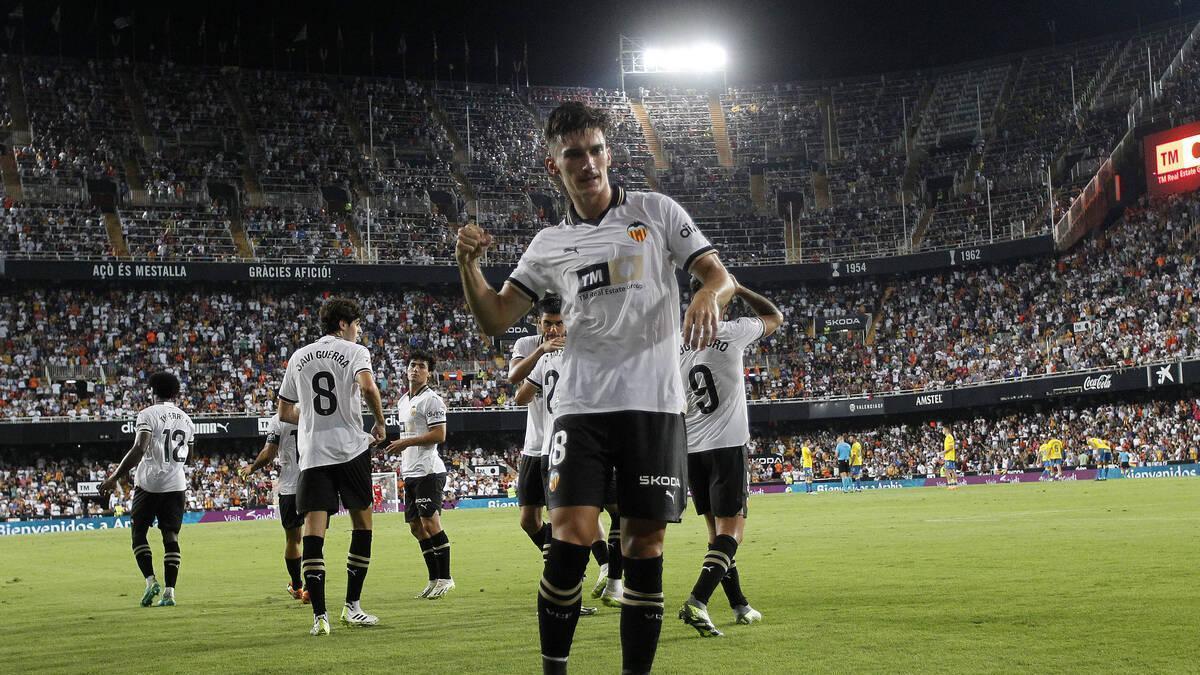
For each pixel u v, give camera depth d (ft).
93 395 155.12
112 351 161.17
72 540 96.32
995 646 21.42
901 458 177.99
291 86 209.15
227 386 162.50
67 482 150.61
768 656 21.12
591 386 15.98
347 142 202.18
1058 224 176.76
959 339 182.80
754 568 41.83
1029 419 174.70
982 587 32.17
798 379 183.93
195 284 171.94
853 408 178.81
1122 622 24.08
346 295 180.45
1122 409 166.30
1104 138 193.36
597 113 16.66
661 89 235.20
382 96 215.31
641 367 16.03
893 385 180.45
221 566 57.41
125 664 22.94
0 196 165.99
